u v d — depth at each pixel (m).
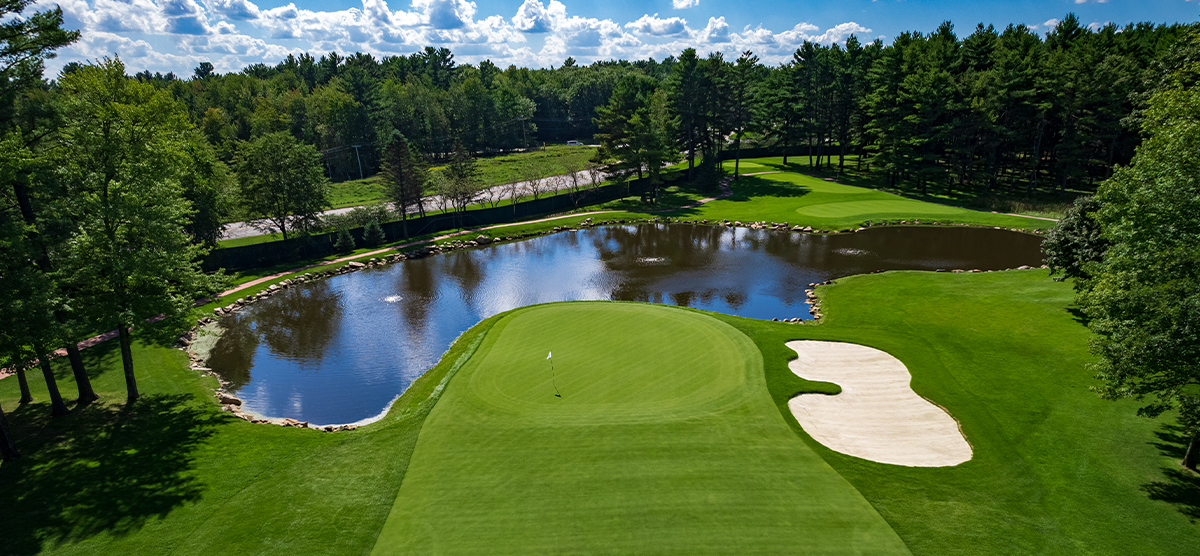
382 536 16.25
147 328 24.83
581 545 15.40
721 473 18.34
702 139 95.38
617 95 90.19
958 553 14.80
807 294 43.28
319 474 19.72
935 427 21.59
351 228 64.69
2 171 20.22
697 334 30.11
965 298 38.09
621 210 77.81
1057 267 32.62
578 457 19.47
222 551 16.05
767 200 78.50
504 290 47.44
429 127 128.00
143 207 24.80
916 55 88.00
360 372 32.16
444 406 23.88
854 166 99.81
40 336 20.38
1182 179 15.95
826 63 92.31
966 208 68.50
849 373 26.38
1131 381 17.33
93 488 19.38
